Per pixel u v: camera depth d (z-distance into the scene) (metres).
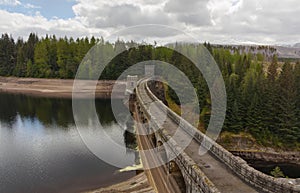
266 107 42.59
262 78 46.34
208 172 14.43
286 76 43.09
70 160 31.55
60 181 26.44
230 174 14.20
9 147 36.62
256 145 41.25
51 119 51.97
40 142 38.47
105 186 24.36
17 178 27.53
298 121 40.91
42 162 31.41
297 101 41.78
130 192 21.66
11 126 47.34
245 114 43.16
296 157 39.19
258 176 12.60
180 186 17.41
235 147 40.97
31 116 54.78
